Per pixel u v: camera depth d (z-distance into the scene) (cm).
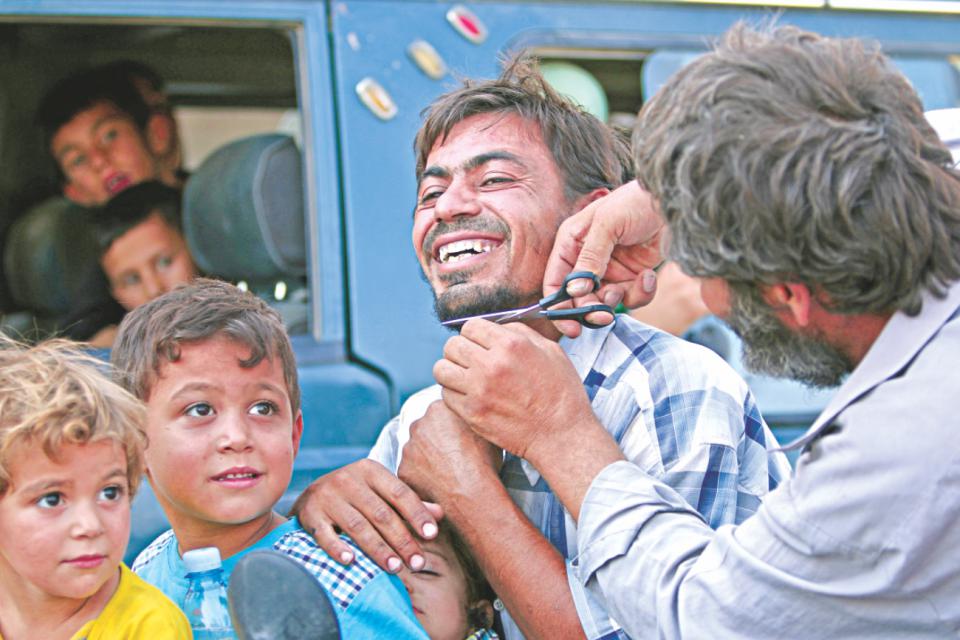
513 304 183
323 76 269
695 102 143
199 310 169
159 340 167
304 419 253
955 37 306
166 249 312
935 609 136
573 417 166
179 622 157
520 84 192
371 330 260
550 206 184
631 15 288
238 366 167
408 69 272
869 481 135
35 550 147
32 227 315
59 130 318
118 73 318
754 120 138
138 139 321
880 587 135
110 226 316
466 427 175
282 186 301
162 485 167
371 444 255
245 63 317
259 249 299
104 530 150
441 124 189
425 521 168
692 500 169
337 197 265
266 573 131
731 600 141
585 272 174
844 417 140
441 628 171
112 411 152
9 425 146
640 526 154
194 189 308
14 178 318
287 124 338
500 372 167
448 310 185
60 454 147
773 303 146
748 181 137
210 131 332
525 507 179
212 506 164
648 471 172
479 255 183
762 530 142
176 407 166
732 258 141
